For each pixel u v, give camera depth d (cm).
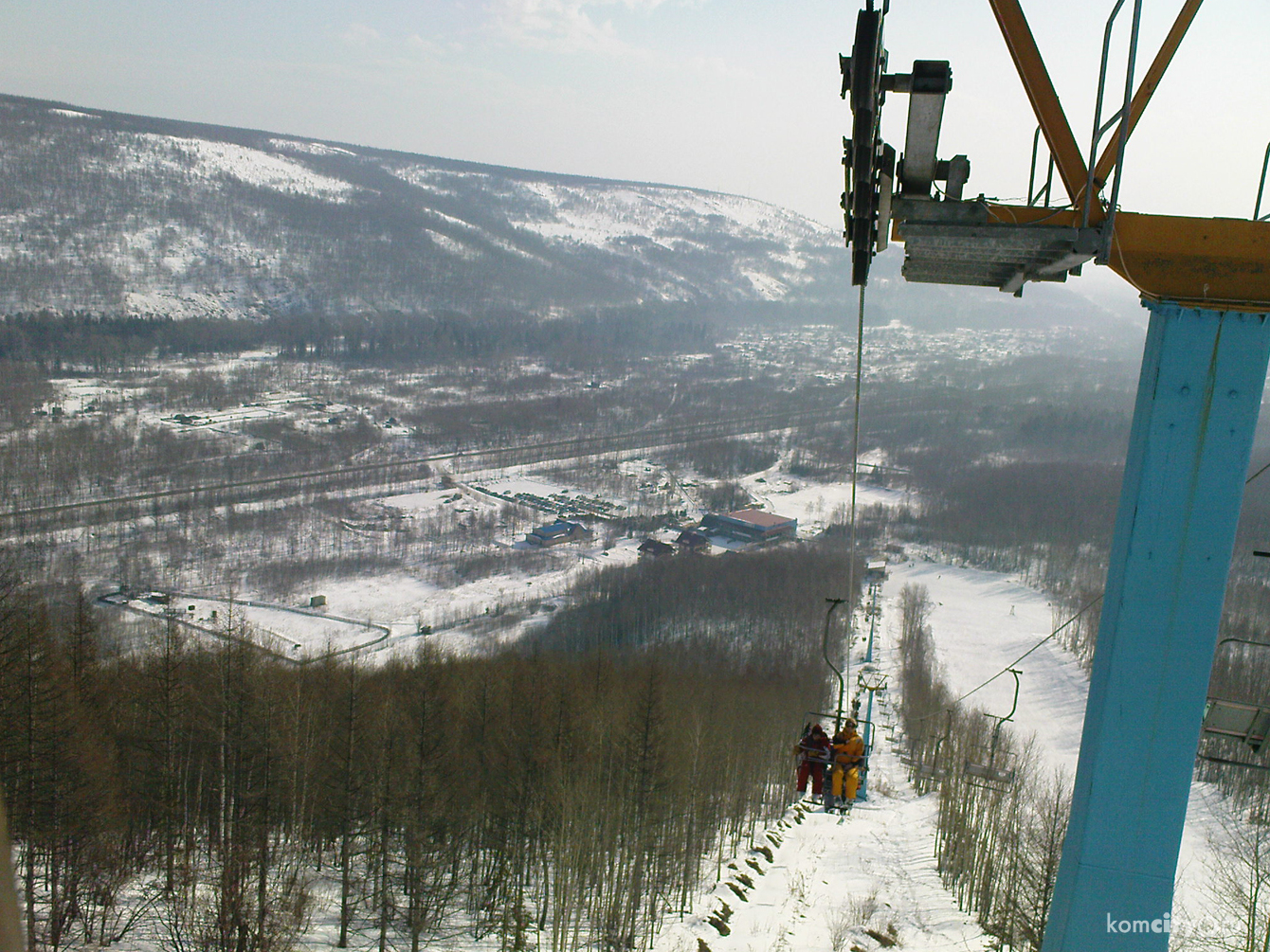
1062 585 13100
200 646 5925
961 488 18275
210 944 3584
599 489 18088
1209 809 5931
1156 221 713
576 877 4025
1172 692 761
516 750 4634
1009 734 8138
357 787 4228
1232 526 738
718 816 5434
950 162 674
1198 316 726
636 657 8288
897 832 6206
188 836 4291
